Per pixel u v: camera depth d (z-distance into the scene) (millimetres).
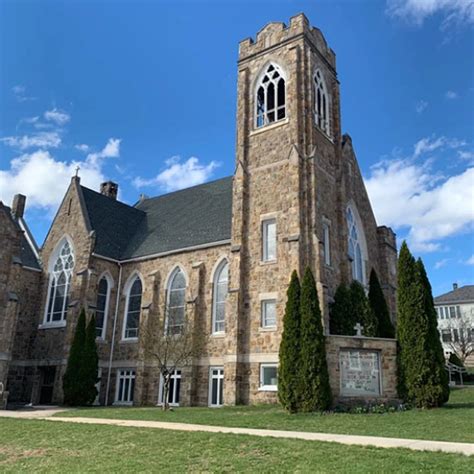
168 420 19906
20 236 31781
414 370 22172
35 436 16609
